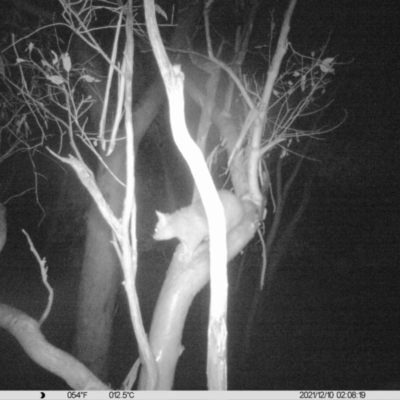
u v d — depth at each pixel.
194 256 4.76
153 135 11.21
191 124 8.59
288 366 11.93
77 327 7.96
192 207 4.82
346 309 14.39
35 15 8.19
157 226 4.75
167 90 3.63
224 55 7.73
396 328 13.52
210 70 6.25
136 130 7.80
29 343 4.51
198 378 10.75
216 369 3.88
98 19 7.99
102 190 7.56
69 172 12.16
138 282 13.99
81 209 13.62
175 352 4.64
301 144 11.88
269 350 12.59
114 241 4.20
